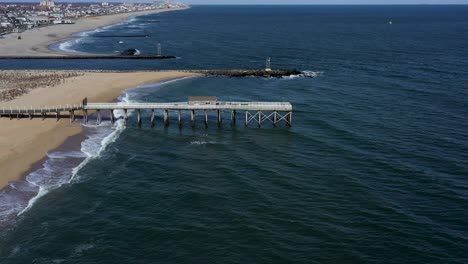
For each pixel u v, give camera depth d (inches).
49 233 1493.6
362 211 1636.3
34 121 2593.5
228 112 3011.8
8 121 2561.5
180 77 4111.7
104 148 2279.8
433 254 1381.6
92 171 1984.5
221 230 1518.2
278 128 2632.9
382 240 1455.5
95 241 1456.7
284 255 1382.9
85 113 2652.6
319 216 1603.1
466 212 1620.3
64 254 1386.6
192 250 1412.4
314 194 1770.4
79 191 1790.1
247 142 2400.3
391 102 3169.3
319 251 1402.6
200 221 1574.8
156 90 3577.8
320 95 3408.0
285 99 3287.4
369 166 2038.6
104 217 1600.6
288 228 1528.1
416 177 1913.1
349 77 4121.6
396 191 1790.1
